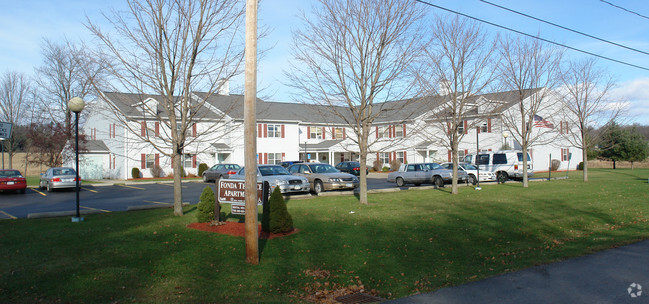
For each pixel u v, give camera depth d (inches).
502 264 307.3
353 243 359.3
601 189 780.6
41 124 1407.5
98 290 240.8
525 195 696.4
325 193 726.5
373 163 1774.1
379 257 321.4
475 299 235.0
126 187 1028.5
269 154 1593.3
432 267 299.1
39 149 1342.3
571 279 268.5
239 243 350.3
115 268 278.8
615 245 362.0
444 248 349.1
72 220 447.8
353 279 275.3
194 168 1472.7
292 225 407.8
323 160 1891.0
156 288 247.4
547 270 289.7
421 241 369.1
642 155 1722.4
